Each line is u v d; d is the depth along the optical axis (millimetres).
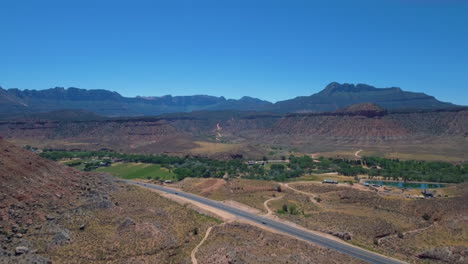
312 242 117625
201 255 101875
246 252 101312
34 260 85938
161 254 101938
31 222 103938
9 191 112188
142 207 136500
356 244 119562
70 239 100938
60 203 121500
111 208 127750
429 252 113562
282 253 104312
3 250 87438
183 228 123812
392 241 124125
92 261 93000
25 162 132750
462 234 123250
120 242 103375
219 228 126500
